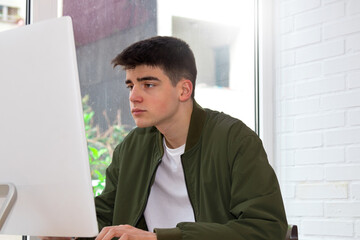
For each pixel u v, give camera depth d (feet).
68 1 6.74
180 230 3.28
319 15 7.70
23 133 2.78
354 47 7.23
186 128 4.25
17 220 2.90
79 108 2.63
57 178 2.70
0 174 2.87
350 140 7.15
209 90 7.97
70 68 2.63
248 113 8.33
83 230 2.70
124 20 7.27
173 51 4.00
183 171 4.25
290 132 7.94
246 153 3.89
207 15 8.07
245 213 3.59
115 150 4.83
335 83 7.40
